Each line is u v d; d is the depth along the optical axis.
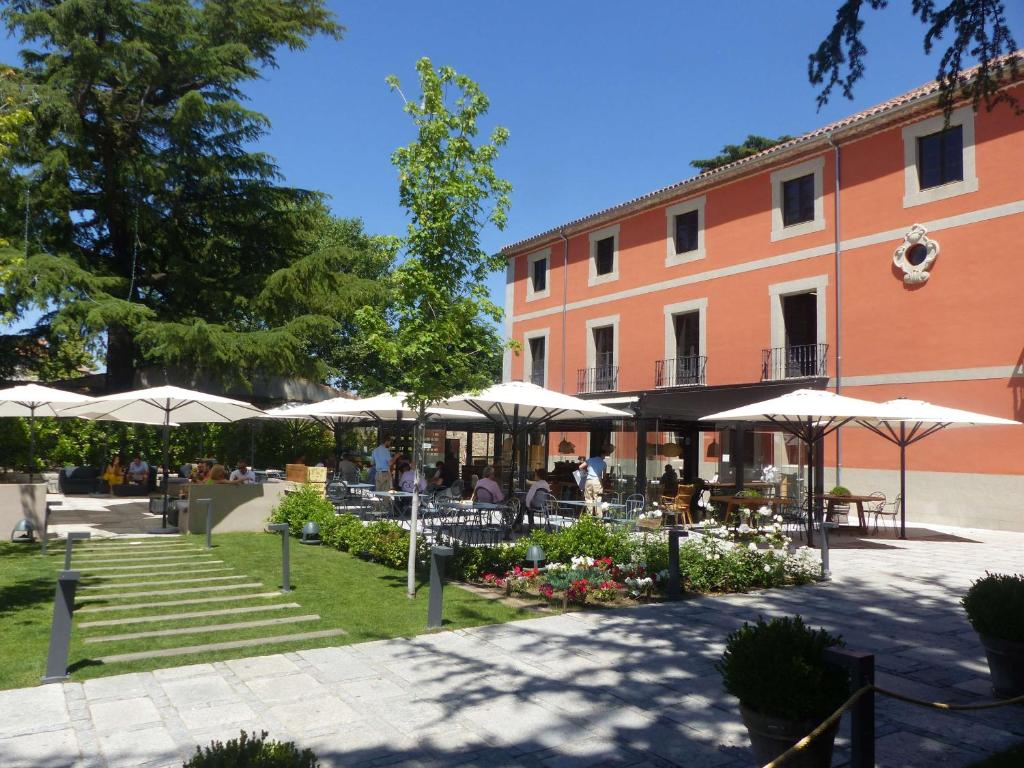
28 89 15.70
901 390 17.34
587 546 9.29
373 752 3.94
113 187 21.47
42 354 23.19
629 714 4.56
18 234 19.55
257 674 5.17
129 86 20.94
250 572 9.00
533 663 5.56
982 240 16.11
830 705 3.39
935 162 17.27
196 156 21.69
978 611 5.11
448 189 7.84
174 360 20.14
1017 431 15.32
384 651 5.79
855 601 8.05
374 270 32.81
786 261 20.19
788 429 14.20
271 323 22.67
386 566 9.64
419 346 7.87
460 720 4.41
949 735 4.34
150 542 11.46
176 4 21.38
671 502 15.24
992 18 6.21
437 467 16.52
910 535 14.72
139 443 22.66
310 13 24.00
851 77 6.84
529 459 24.92
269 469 24.45
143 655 5.55
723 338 21.80
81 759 3.77
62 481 20.16
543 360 29.16
